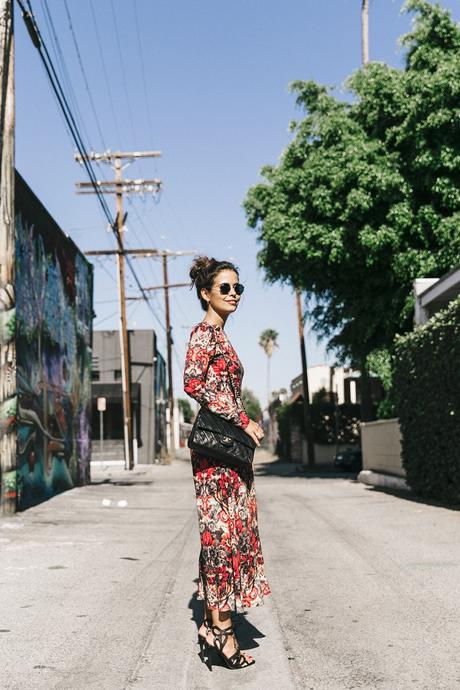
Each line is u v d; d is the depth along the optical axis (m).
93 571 6.34
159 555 7.25
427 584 5.52
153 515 11.67
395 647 3.93
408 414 13.29
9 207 11.02
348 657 3.77
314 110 22.36
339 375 52.09
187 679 3.47
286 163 22.09
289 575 6.03
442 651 3.83
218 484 3.79
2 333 10.95
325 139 20.89
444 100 19.05
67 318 17.69
